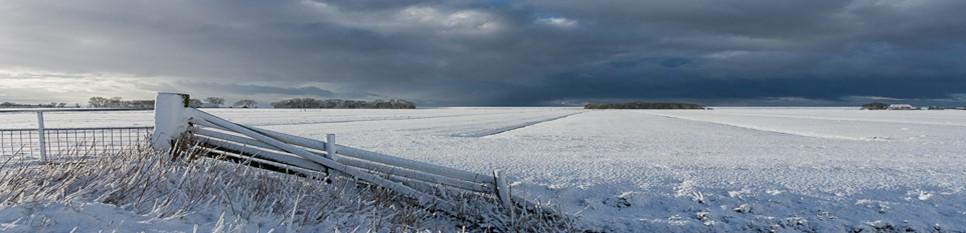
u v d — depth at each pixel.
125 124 33.03
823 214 7.38
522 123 43.53
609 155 13.66
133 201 5.20
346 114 76.94
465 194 7.59
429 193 7.55
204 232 4.67
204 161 6.80
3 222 4.12
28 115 55.59
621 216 7.47
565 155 13.52
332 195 6.66
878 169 10.72
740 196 8.02
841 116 68.12
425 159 12.27
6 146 13.81
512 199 7.46
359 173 7.32
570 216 7.23
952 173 10.15
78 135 17.03
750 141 20.50
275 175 7.38
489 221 7.12
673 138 22.38
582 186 8.65
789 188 8.49
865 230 6.91
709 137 23.25
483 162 11.59
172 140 7.13
